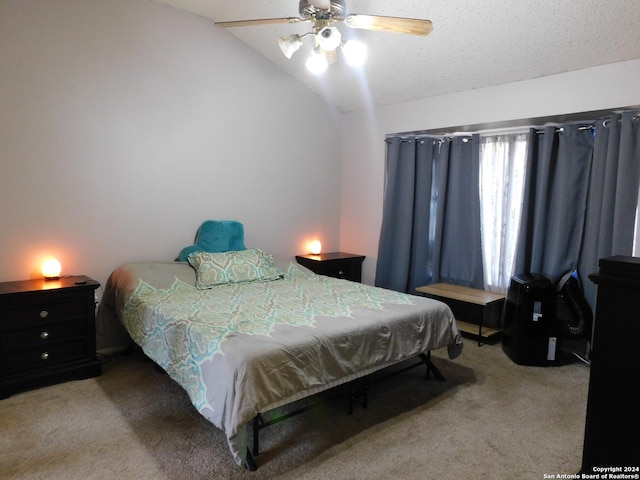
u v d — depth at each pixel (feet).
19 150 9.19
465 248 13.21
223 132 12.39
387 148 14.44
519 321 10.31
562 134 11.01
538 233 11.39
